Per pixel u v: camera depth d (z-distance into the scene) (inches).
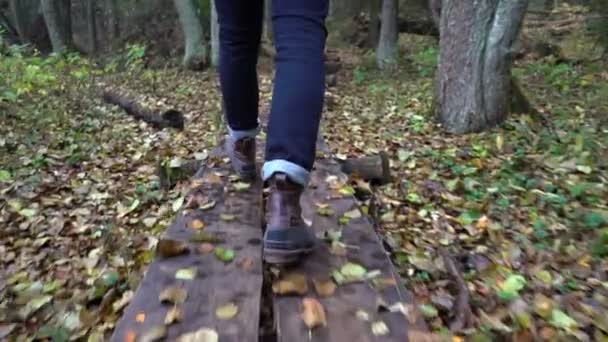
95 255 141.3
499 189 172.2
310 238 70.8
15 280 134.6
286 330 57.8
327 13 69.0
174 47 745.6
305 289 65.1
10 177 209.3
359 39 794.2
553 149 215.8
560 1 753.0
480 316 99.5
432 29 703.7
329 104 348.2
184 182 184.5
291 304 62.3
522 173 190.2
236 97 92.7
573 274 122.3
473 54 258.4
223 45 87.7
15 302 122.4
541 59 502.3
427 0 751.1
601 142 227.9
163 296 63.8
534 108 275.0
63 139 262.5
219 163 121.3
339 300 63.2
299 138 65.0
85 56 794.2
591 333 98.6
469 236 141.5
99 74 512.1
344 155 212.4
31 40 936.3
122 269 129.5
